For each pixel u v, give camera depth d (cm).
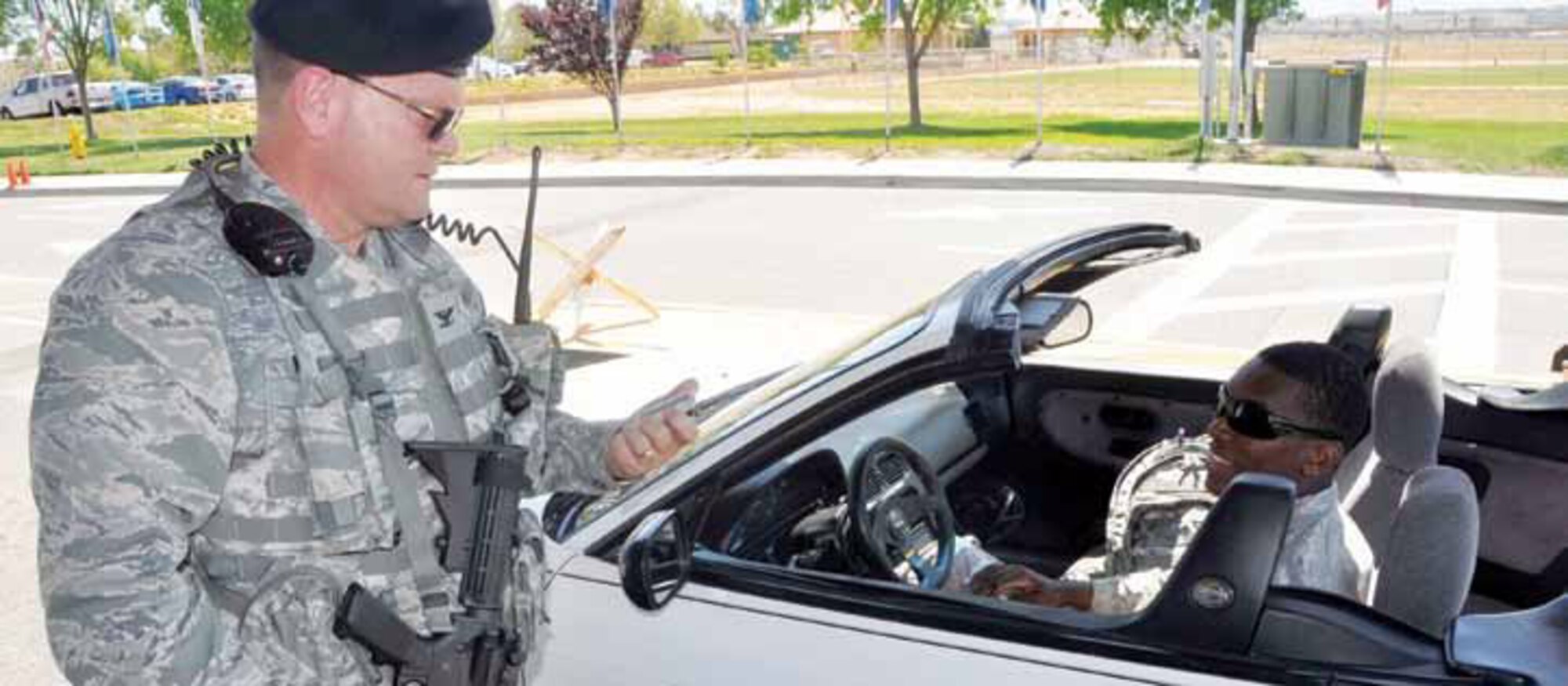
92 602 136
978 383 376
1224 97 2100
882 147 1964
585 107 3416
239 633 151
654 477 253
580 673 247
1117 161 1638
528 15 2627
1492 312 817
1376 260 991
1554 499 296
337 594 157
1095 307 862
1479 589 307
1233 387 234
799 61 4569
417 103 159
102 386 138
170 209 153
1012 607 215
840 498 291
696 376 729
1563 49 4044
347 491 156
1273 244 1081
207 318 145
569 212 1472
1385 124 2011
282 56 154
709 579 238
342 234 165
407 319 167
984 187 1516
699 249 1177
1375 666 184
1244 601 189
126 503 138
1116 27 2158
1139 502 266
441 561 165
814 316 887
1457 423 309
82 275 144
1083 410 376
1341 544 233
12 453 641
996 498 381
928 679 213
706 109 3189
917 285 980
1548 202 1198
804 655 224
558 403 207
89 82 3991
